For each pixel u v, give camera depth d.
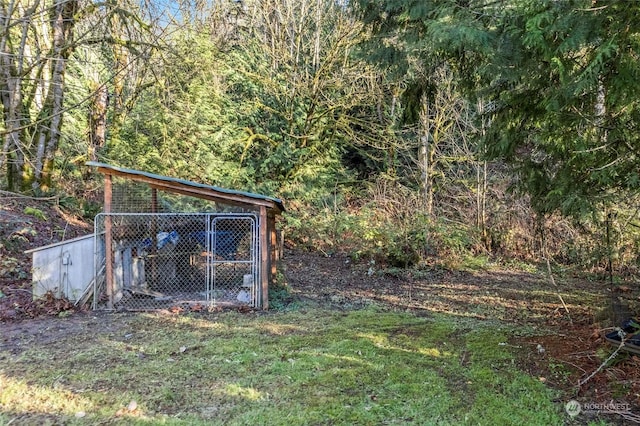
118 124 10.19
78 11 8.12
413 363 3.98
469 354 4.23
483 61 4.20
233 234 6.84
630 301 6.04
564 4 2.98
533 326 5.28
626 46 2.96
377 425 2.88
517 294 7.44
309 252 10.81
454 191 11.84
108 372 3.63
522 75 3.79
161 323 5.07
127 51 9.62
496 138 4.87
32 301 5.48
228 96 11.98
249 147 12.08
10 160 7.39
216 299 6.07
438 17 3.78
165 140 10.16
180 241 6.73
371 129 12.30
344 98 12.02
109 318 5.23
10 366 3.71
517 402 3.21
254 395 3.28
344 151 13.27
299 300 6.62
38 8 7.62
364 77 11.75
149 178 5.66
